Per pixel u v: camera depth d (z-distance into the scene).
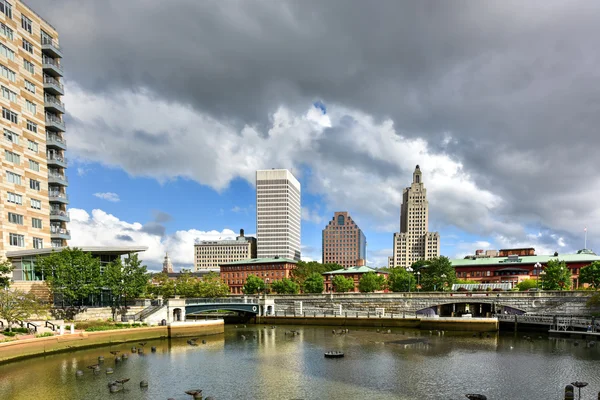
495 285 118.75
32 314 61.25
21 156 80.88
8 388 38.12
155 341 67.69
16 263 75.69
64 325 62.69
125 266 77.12
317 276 146.62
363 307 100.12
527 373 44.44
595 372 44.75
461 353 56.47
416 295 95.25
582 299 79.94
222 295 125.25
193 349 60.34
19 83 81.44
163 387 39.09
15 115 79.94
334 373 45.00
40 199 85.56
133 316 74.81
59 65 94.25
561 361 50.41
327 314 102.62
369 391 38.16
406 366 48.34
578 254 135.62
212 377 43.16
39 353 51.59
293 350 59.62
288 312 106.19
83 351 56.12
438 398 36.00
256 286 150.25
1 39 77.31
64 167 93.19
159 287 113.81
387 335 76.06
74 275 67.88
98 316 72.75
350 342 67.50
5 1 78.69
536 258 136.12
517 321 77.94
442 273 120.06
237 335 77.12
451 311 99.12
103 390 37.69
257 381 41.62
